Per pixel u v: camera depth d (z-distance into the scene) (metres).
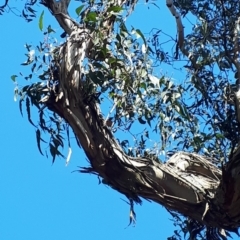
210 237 5.46
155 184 4.91
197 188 4.87
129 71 5.11
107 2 5.33
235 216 4.74
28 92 4.94
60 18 5.27
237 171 4.51
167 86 5.26
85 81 4.90
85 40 5.02
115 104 4.98
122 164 4.89
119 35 5.13
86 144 4.84
